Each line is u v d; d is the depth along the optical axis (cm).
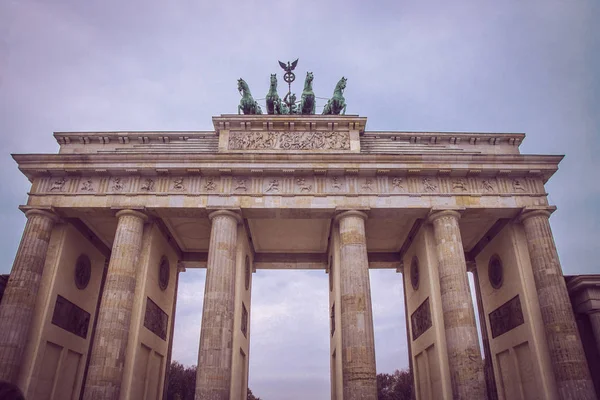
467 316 4394
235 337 4634
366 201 4906
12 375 4197
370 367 4209
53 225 4962
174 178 5016
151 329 5119
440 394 4516
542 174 5059
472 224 5584
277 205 4856
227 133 5331
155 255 5266
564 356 4288
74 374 5269
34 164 4916
